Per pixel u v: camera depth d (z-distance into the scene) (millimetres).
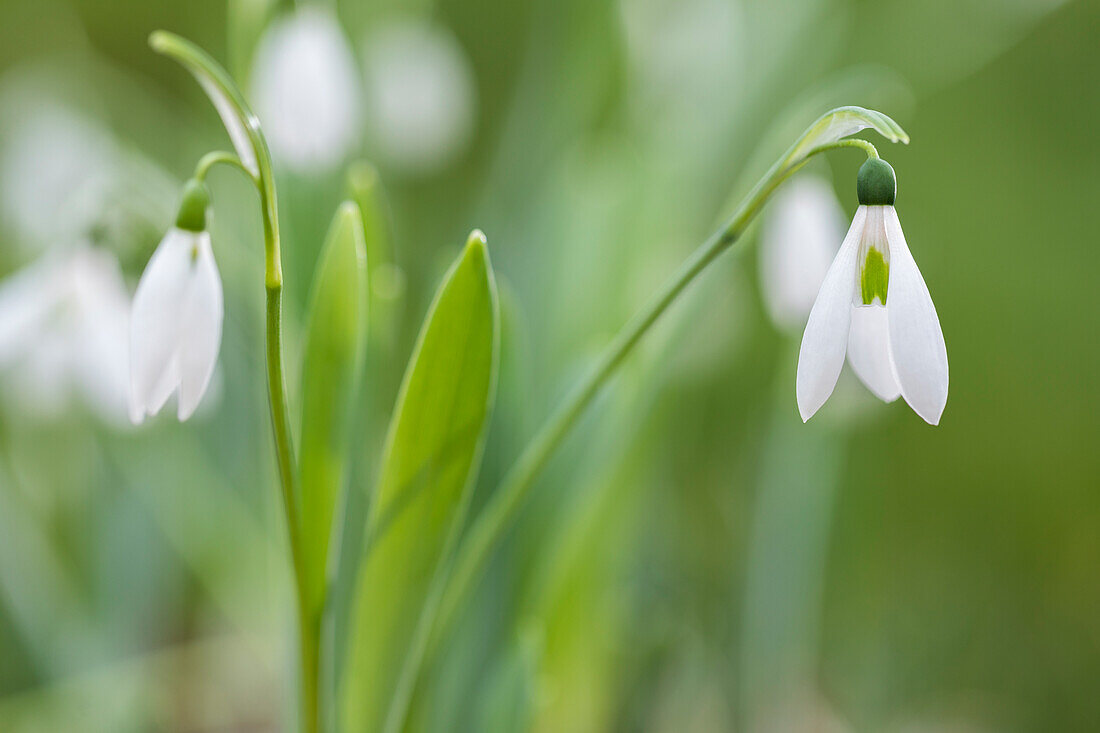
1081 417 1263
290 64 554
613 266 658
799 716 837
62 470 737
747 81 735
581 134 743
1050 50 1269
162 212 554
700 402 849
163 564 787
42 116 736
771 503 715
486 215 741
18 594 675
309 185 557
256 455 685
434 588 513
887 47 888
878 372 484
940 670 1039
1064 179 1285
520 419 552
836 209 554
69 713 700
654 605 808
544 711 613
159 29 1104
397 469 501
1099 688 1055
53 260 537
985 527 1231
